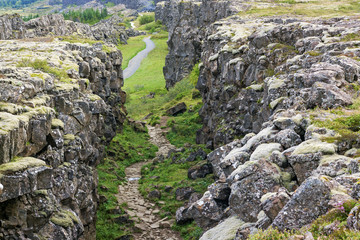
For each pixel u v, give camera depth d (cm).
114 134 4012
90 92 2558
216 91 3675
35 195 1302
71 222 1476
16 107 1411
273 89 2130
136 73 12138
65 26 6881
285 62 2709
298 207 909
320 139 1308
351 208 838
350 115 1499
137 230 2411
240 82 3238
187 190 2864
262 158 1288
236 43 3559
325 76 1817
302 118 1514
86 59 3164
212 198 1504
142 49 15488
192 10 8456
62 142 1617
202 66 4553
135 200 2948
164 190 3070
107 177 3328
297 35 2947
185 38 8162
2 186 1024
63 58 2691
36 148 1438
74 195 1762
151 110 7031
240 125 3002
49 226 1384
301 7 6266
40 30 5988
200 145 4047
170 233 2375
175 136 5062
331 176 1105
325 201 891
